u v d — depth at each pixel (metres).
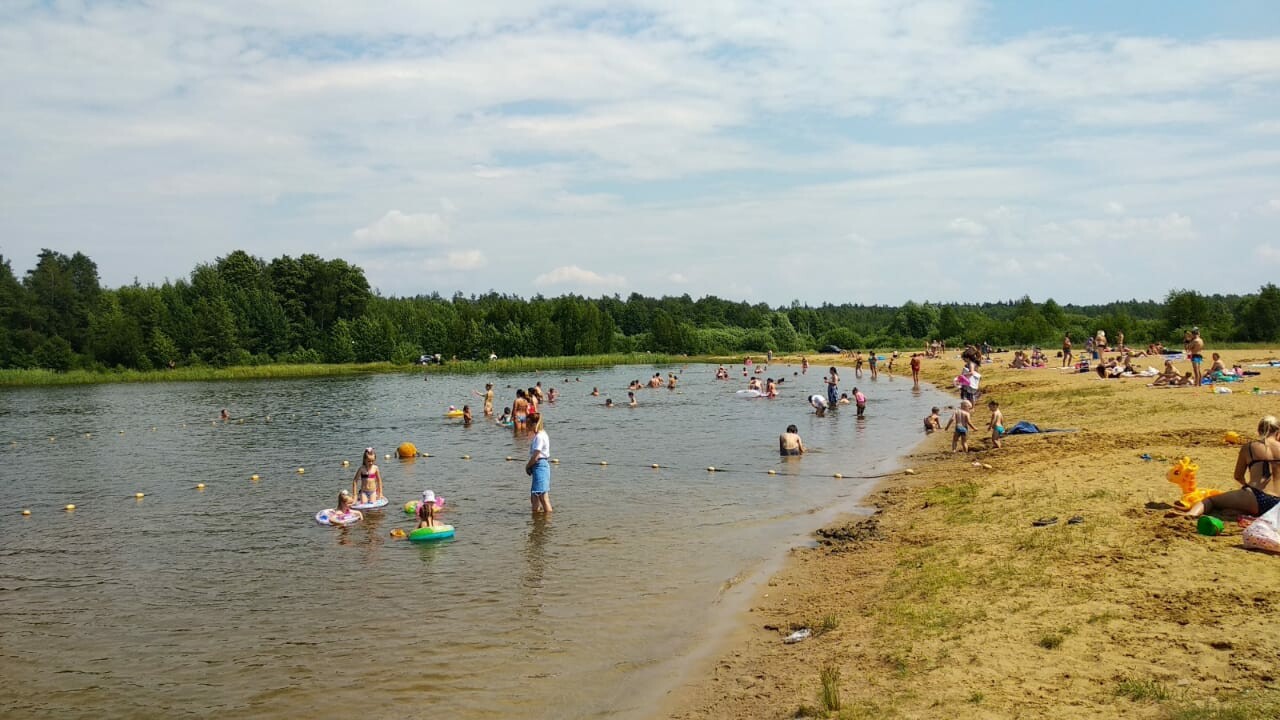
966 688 9.82
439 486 27.78
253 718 11.09
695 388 71.50
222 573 18.06
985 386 55.97
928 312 146.50
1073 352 90.06
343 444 40.31
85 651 13.70
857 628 12.72
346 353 124.25
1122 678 9.55
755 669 11.77
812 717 9.80
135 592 16.88
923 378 74.81
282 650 13.48
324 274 139.25
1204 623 10.86
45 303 128.38
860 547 17.88
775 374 88.19
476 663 12.69
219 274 140.38
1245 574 12.49
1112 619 11.35
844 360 109.12
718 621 14.16
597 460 32.53
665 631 13.80
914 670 10.64
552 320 134.38
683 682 11.66
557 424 45.81
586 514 22.88
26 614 15.62
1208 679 9.24
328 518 22.73
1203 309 93.12
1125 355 51.78
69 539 21.66
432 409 58.69
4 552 20.38
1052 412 37.03
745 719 10.13
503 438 41.00
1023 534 16.20
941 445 32.56
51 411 62.38
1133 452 23.56
